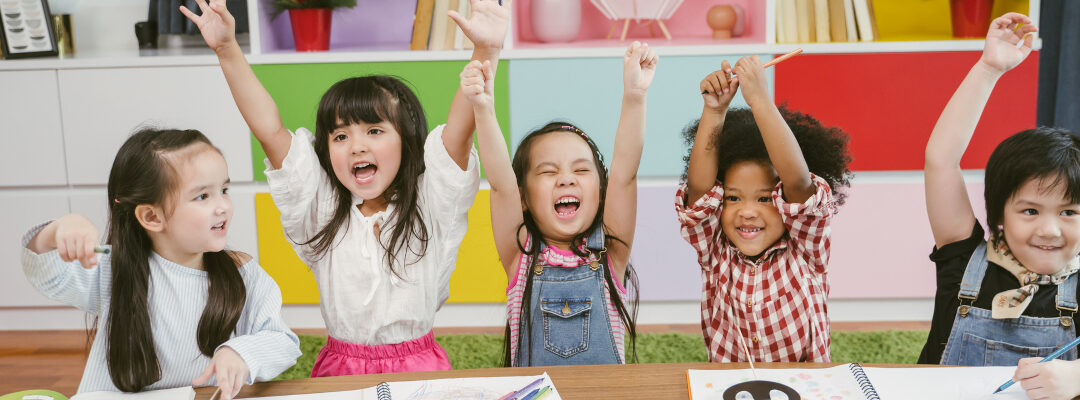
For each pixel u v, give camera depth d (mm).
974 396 886
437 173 1223
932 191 1181
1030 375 874
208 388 968
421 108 1295
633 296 2186
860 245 2225
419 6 2156
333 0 2188
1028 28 1100
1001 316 1103
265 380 961
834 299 2295
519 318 1271
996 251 1139
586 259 1268
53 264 963
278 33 2355
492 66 1209
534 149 1262
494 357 2111
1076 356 1091
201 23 1193
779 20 2158
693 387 913
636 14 2277
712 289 1324
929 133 2133
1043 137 1066
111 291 996
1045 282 1097
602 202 1297
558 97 2154
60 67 2174
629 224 1282
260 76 2150
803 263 1263
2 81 2189
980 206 2164
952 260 1181
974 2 2164
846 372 946
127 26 2467
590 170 1251
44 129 2213
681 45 2133
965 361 1142
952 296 1172
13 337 2334
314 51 2193
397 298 1261
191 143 986
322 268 1290
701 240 1288
